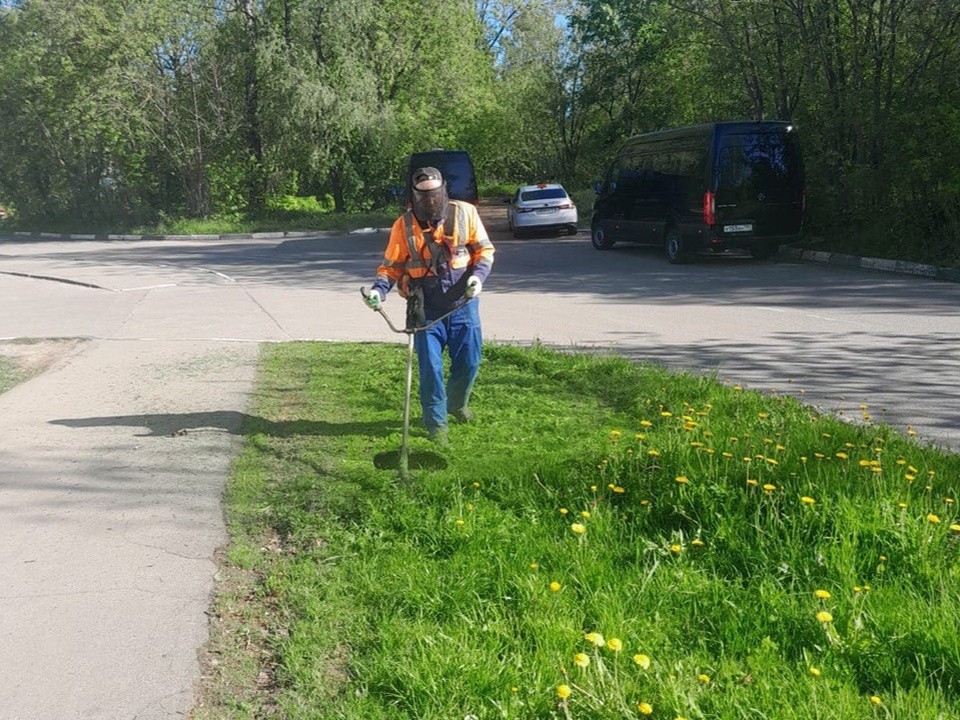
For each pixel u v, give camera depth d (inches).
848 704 113.6
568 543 160.7
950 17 687.1
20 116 1504.7
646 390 279.4
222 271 785.6
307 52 1352.1
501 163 2096.5
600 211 871.7
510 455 223.3
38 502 198.2
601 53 1513.3
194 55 1402.6
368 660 128.9
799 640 132.0
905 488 179.2
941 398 291.3
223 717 119.9
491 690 119.2
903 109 701.3
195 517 188.7
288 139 1373.0
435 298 232.7
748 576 153.8
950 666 122.5
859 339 390.6
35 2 1389.0
